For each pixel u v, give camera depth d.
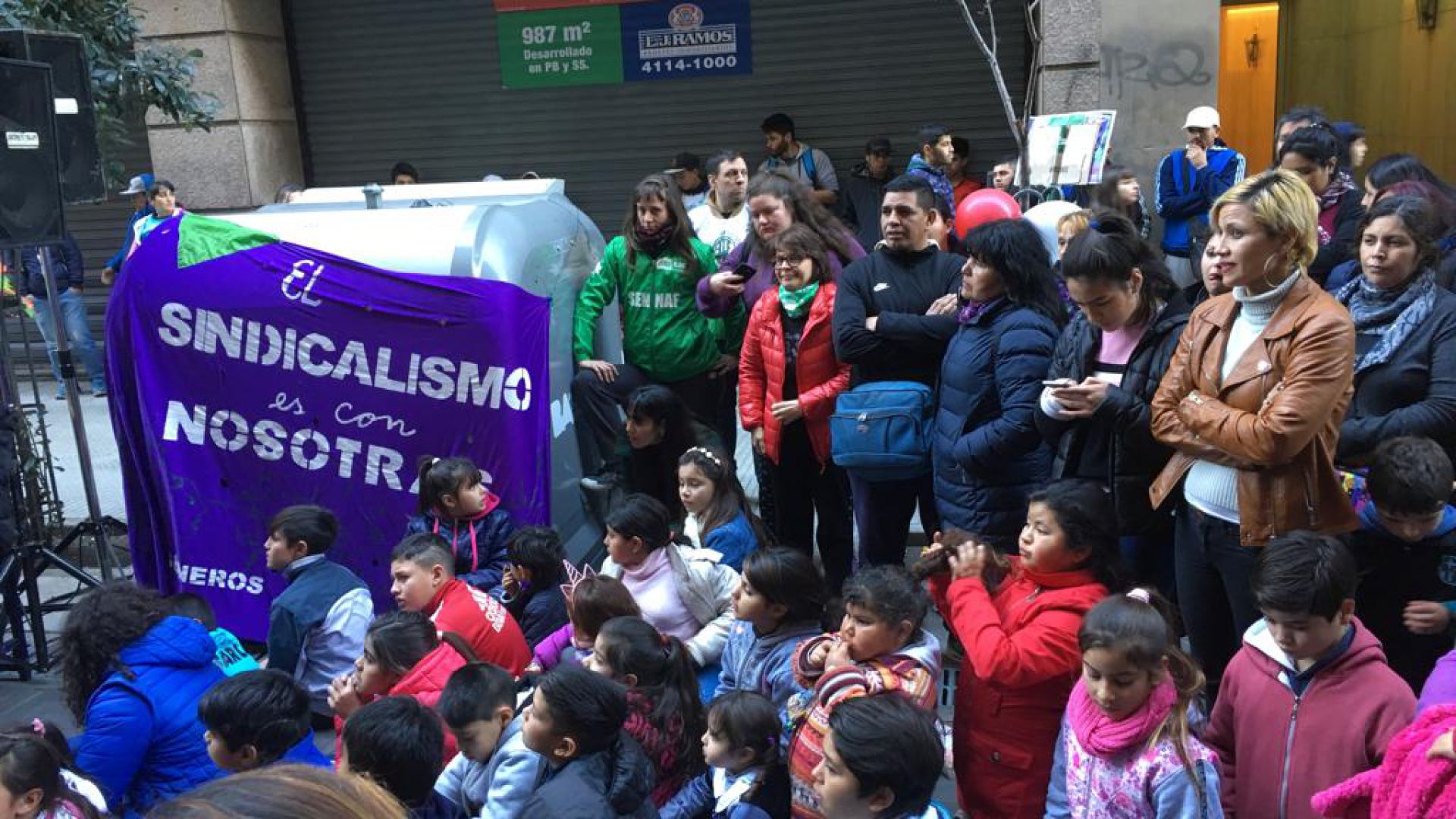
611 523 3.93
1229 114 12.65
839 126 9.57
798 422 4.78
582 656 3.69
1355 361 3.39
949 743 3.78
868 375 4.53
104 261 10.91
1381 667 2.51
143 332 5.09
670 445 4.95
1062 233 4.45
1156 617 2.46
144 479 5.24
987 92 9.25
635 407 4.84
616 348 5.98
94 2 7.14
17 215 5.04
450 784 3.20
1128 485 3.38
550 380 5.12
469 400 4.92
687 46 9.64
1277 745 2.58
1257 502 2.92
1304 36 12.28
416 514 4.89
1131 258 3.36
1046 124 5.92
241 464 5.11
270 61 9.95
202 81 9.55
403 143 10.29
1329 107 11.83
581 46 9.80
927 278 4.42
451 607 3.92
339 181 10.47
